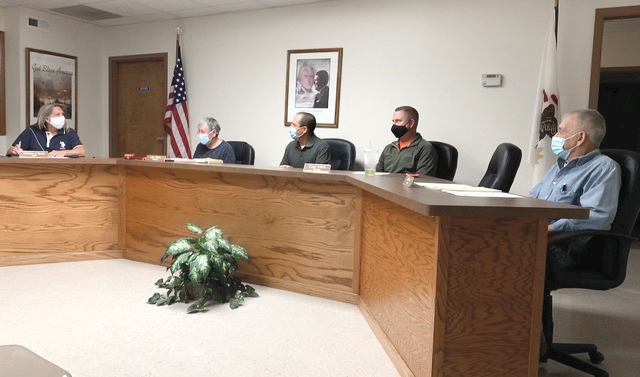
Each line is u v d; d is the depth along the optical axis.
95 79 6.06
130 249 3.48
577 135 2.02
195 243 2.69
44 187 3.28
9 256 3.21
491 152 4.13
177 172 3.20
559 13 3.82
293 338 2.16
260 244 2.93
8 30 5.26
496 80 4.03
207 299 2.55
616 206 1.86
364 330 2.28
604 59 5.88
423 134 4.36
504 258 1.48
